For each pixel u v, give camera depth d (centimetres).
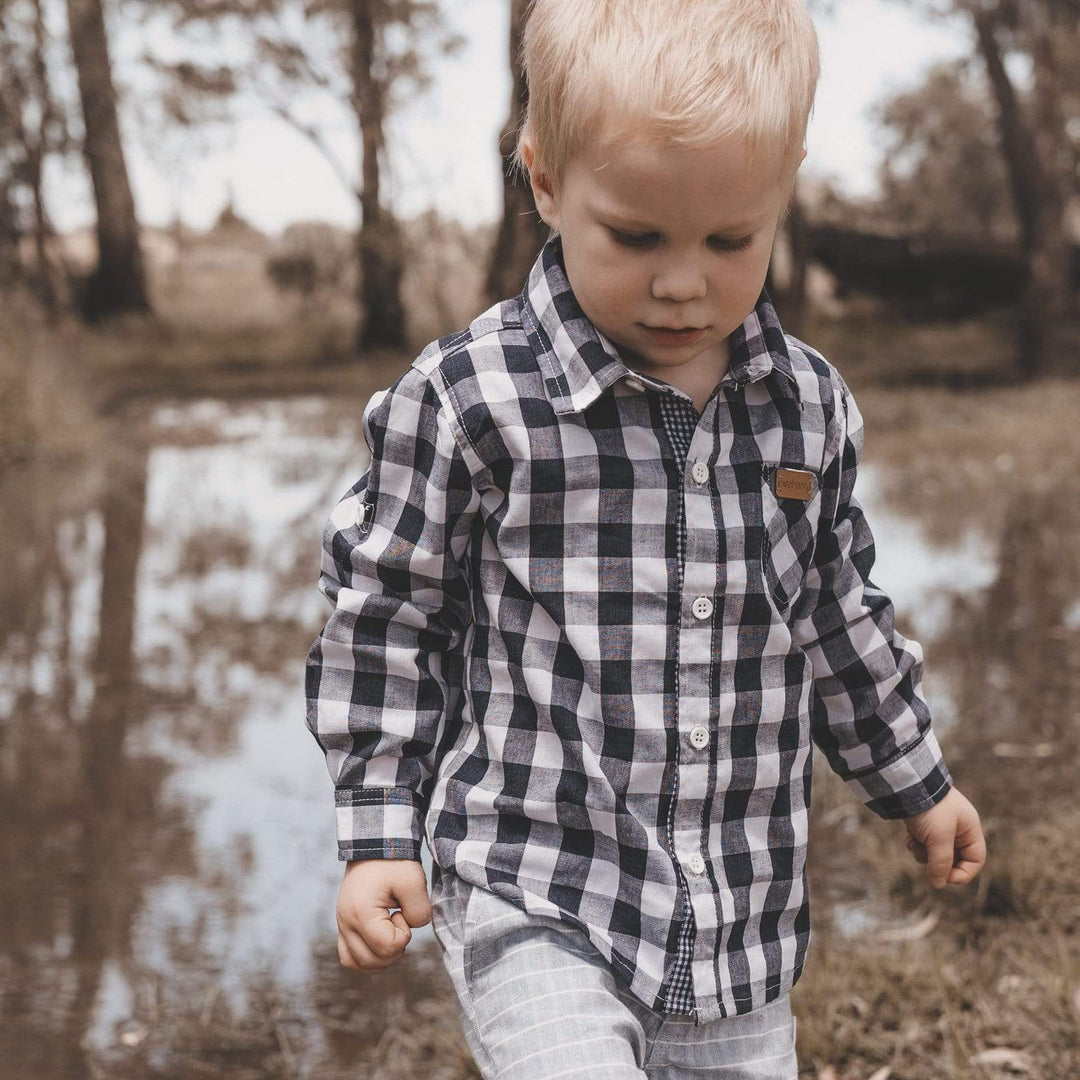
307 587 615
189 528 759
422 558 147
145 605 580
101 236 2172
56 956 273
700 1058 143
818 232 2138
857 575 160
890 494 849
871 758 163
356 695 150
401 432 149
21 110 1694
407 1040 238
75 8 1791
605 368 140
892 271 2156
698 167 125
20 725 423
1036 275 1602
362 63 1766
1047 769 360
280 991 260
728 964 142
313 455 1078
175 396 1556
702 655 142
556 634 141
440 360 148
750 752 144
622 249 132
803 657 150
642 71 124
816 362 155
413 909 144
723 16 126
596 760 139
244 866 320
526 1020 134
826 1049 224
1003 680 444
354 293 2075
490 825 143
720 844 143
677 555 141
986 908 279
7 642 520
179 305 2606
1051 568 623
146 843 333
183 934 284
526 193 356
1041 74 1589
